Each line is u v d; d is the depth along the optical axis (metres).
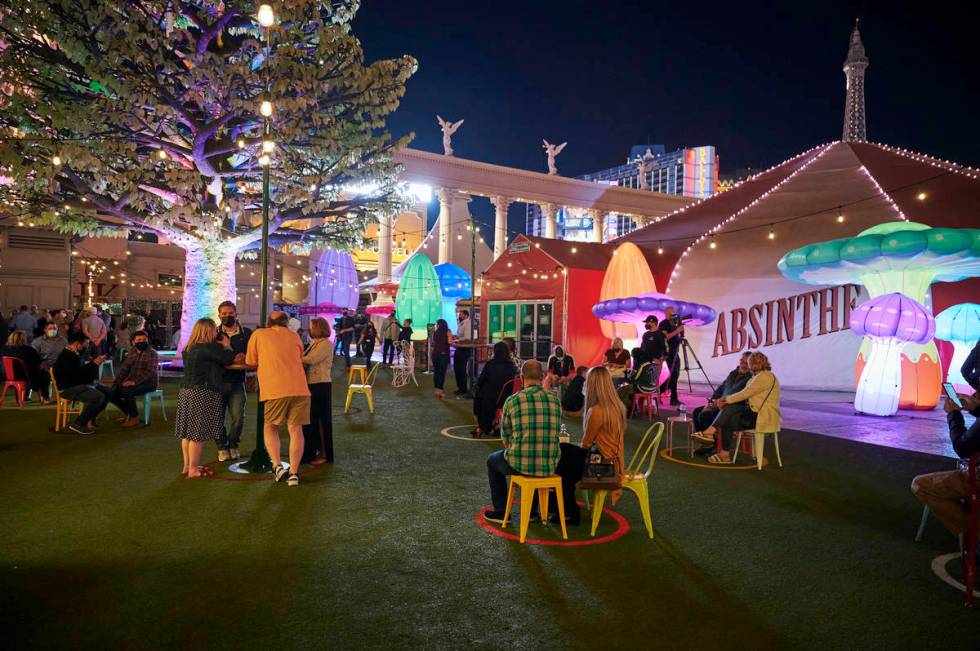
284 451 7.68
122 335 16.91
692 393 14.84
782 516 5.41
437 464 7.08
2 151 11.15
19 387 10.45
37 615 3.35
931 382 11.80
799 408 12.40
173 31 12.55
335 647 3.09
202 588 3.73
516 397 4.87
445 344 13.18
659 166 157.88
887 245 10.20
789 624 3.45
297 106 12.26
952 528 4.17
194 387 6.21
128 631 3.20
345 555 4.31
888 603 3.75
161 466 6.69
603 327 18.72
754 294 16.94
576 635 3.27
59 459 6.91
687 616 3.52
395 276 37.84
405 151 38.44
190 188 13.64
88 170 12.98
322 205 13.69
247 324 28.14
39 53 12.16
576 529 5.00
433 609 3.53
